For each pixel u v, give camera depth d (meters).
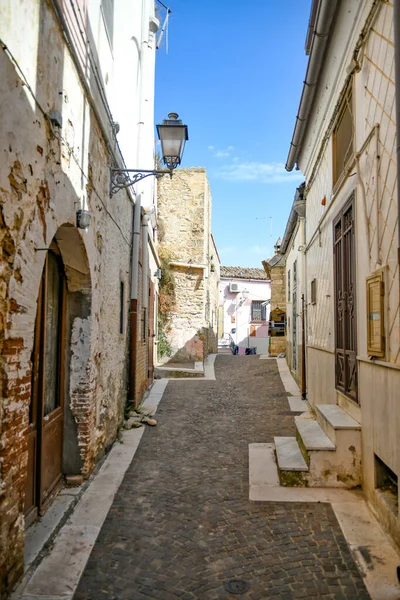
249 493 4.96
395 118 3.55
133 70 9.13
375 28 4.25
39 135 3.31
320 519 4.31
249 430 7.86
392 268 3.85
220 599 3.11
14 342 3.02
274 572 3.44
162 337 17.22
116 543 3.87
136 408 9.01
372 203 4.43
